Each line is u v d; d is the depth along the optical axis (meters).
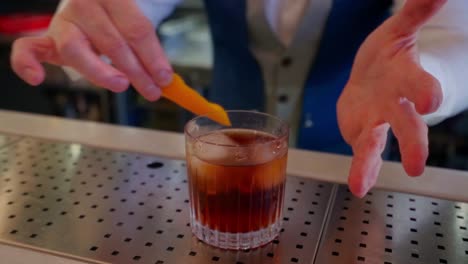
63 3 0.64
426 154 0.40
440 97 0.38
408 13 0.43
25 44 0.53
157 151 0.62
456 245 0.44
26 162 0.59
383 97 0.44
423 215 0.49
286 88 0.90
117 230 0.46
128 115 1.65
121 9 0.52
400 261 0.42
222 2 0.85
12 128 0.68
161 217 0.48
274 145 0.43
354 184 0.42
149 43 0.52
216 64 0.97
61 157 0.61
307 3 0.82
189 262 0.42
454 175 0.56
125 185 0.54
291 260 0.42
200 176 0.43
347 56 0.87
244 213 0.43
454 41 0.60
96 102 1.68
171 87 0.52
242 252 0.44
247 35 0.87
